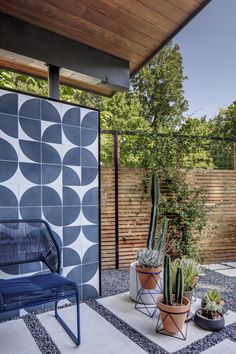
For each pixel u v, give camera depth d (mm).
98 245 2939
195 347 1958
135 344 2002
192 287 2582
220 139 4266
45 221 2473
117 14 2594
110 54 3162
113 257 3859
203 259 4109
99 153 2979
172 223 4008
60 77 3340
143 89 12734
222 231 4207
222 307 2387
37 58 2631
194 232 4055
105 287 3168
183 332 2129
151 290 2621
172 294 2209
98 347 1966
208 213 4137
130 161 4008
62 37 2803
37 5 2406
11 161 2426
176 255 3943
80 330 2180
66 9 2480
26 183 2498
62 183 2713
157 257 2551
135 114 9008
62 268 2676
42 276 2168
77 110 2836
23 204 2477
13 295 1745
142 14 2623
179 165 4125
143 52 3178
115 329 2201
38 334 2131
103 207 3801
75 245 2775
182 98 13273
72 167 2783
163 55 12930
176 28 2838
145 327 2227
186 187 4023
